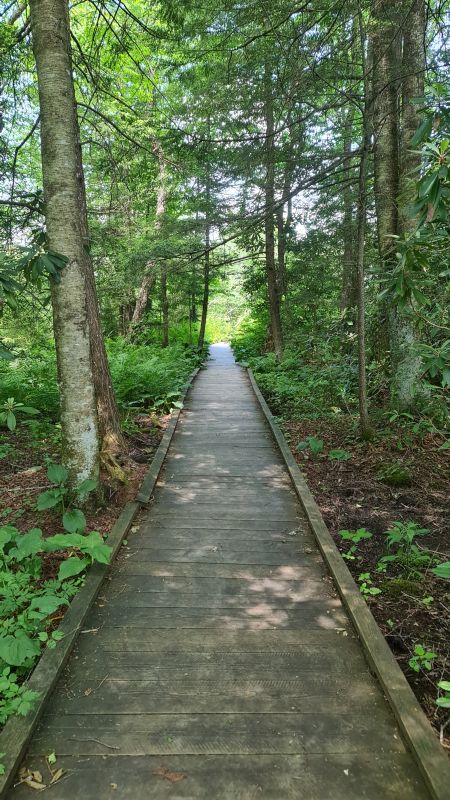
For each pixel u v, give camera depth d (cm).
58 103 319
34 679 208
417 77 498
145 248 771
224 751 180
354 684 215
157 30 547
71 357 353
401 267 286
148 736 186
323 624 258
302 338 994
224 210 683
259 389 984
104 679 217
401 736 187
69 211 329
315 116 584
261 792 164
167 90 892
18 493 418
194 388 1030
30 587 267
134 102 912
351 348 770
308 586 296
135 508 396
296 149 596
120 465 460
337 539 362
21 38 492
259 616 265
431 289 418
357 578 310
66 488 368
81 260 342
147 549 341
